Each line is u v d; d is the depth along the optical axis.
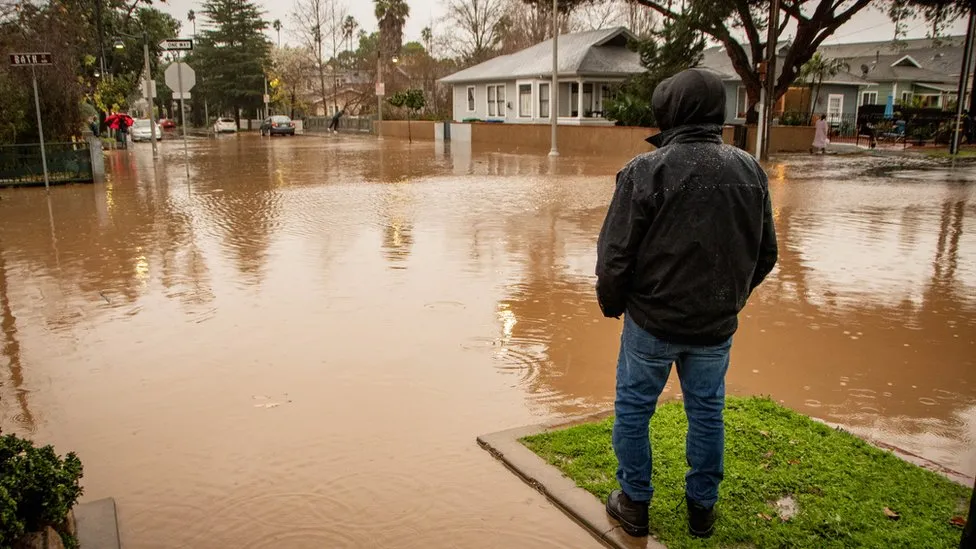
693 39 28.42
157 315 6.75
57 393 4.96
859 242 10.12
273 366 5.41
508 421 4.47
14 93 18.28
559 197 15.08
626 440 3.13
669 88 3.02
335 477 3.77
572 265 8.73
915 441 4.26
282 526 3.34
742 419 4.25
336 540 3.22
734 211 2.91
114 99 34.44
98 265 8.85
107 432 4.36
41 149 16.95
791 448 3.89
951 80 50.59
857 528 3.14
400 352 5.71
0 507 2.51
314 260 9.04
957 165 23.02
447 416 4.54
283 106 79.44
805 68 36.28
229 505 3.53
